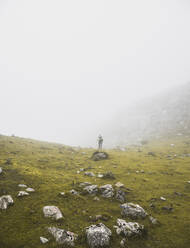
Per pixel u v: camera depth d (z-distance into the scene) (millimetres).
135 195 23125
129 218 15672
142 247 11656
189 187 27875
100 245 11047
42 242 11039
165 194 24203
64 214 15344
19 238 11359
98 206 18062
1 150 43781
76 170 37062
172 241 12602
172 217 16906
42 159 42656
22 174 25547
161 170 40844
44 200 17766
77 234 12242
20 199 17219
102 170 38812
